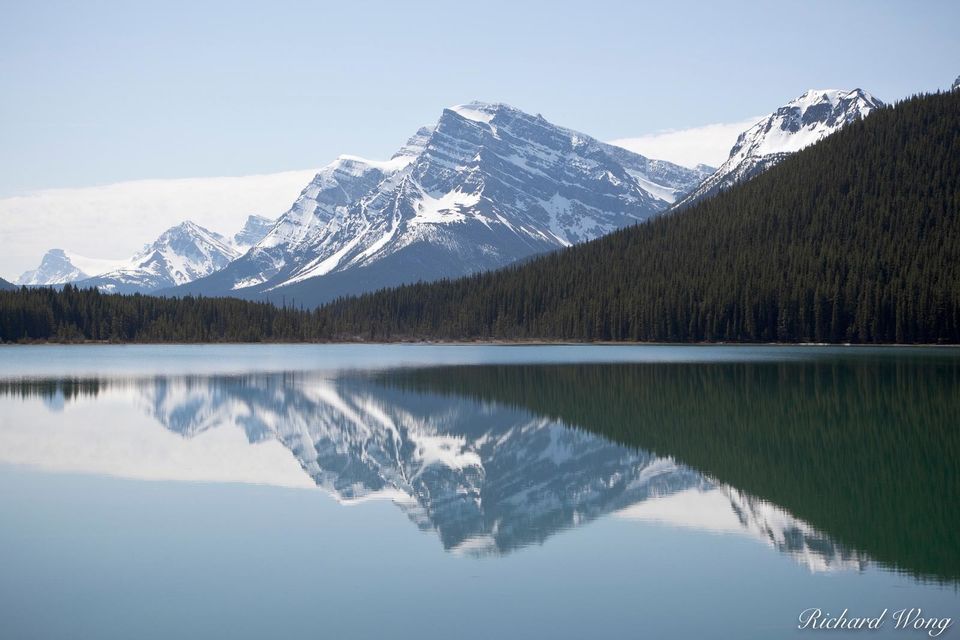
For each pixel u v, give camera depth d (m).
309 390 101.25
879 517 40.97
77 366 145.75
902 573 33.31
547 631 28.31
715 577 33.06
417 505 44.97
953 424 67.50
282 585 32.50
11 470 53.91
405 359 167.50
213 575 33.62
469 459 57.94
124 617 29.58
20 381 113.75
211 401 90.56
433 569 34.28
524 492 47.72
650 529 39.66
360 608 30.33
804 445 59.81
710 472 51.62
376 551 36.72
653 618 29.23
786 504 43.72
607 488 48.22
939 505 43.09
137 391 100.50
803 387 93.94
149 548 37.19
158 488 49.09
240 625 28.86
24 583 32.78
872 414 73.06
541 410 80.69
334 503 45.56
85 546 37.41
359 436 67.81
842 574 33.25
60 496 46.81
